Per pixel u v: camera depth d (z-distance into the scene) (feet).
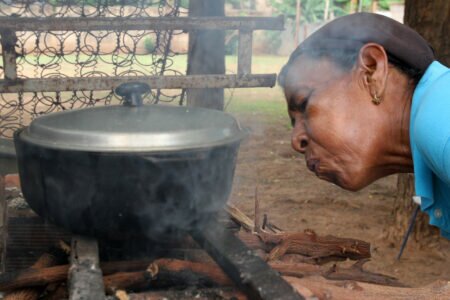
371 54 3.80
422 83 3.79
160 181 4.45
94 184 4.43
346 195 16.79
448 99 3.53
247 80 8.00
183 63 19.94
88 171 4.41
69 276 4.35
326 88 3.92
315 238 5.71
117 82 7.76
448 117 3.47
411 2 12.09
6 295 4.72
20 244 6.10
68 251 5.45
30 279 4.75
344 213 15.30
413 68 3.84
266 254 5.72
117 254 5.52
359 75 3.86
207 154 4.52
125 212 4.53
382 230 13.94
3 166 7.46
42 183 4.62
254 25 8.06
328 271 5.30
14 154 7.40
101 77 7.74
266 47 48.57
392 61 3.86
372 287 4.54
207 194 4.65
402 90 3.88
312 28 48.52
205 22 8.00
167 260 4.83
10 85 7.61
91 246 4.82
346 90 3.90
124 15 9.29
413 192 12.89
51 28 7.63
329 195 16.74
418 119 3.64
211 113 5.26
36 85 7.65
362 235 13.79
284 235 5.75
